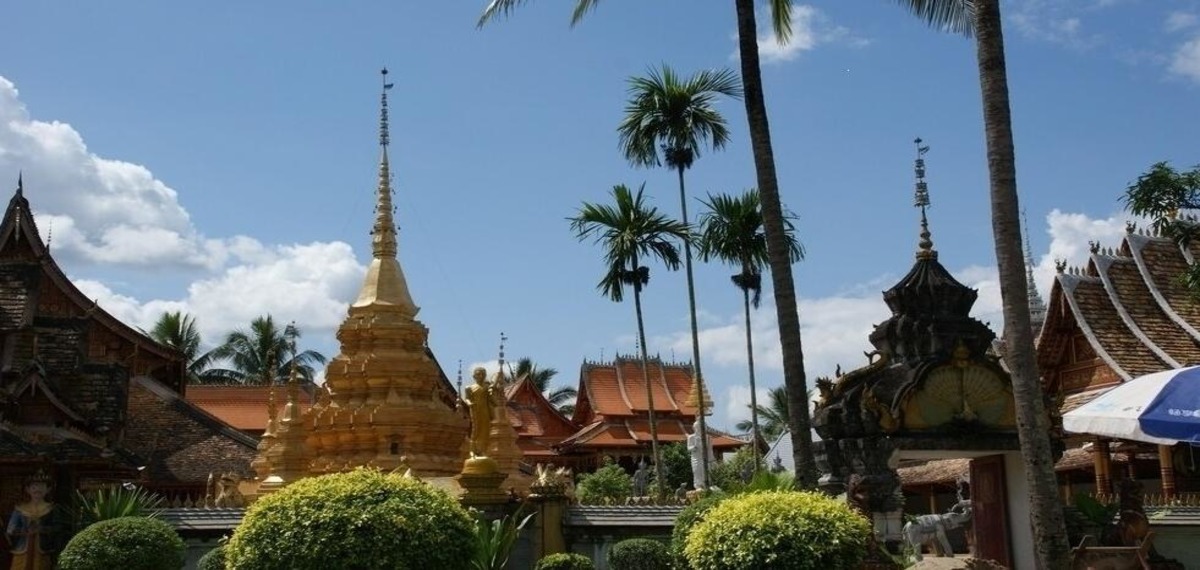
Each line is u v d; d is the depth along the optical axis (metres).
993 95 16.62
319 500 16.53
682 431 72.81
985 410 22.08
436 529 16.77
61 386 33.91
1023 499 22.20
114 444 33.50
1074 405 35.50
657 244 38.78
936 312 22.45
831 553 16.53
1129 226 37.91
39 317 34.97
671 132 38.28
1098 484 33.34
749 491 20.03
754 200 38.56
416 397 31.22
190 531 22.73
